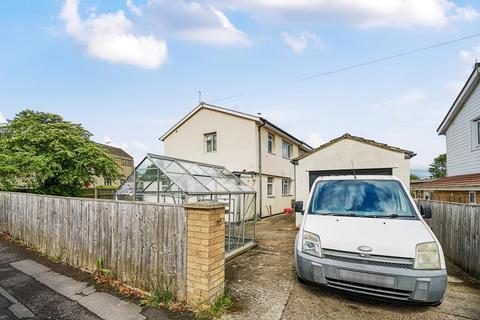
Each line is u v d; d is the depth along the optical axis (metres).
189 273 3.54
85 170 12.60
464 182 9.38
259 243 7.83
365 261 3.39
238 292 4.04
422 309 3.47
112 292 4.05
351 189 4.82
